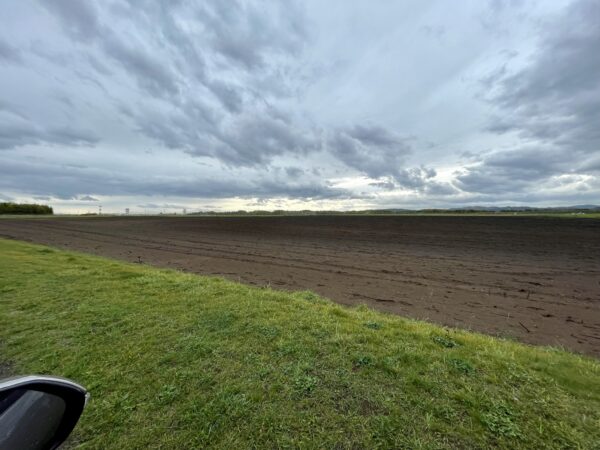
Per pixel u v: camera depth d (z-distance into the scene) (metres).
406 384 2.91
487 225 32.44
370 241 21.52
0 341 4.00
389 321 4.98
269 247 18.36
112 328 4.38
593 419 2.40
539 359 3.54
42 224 40.38
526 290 8.52
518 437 2.22
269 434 2.26
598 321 6.08
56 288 6.64
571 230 26.36
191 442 2.20
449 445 2.14
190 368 3.24
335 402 2.64
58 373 3.17
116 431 2.31
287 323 4.59
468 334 4.60
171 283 7.23
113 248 17.52
